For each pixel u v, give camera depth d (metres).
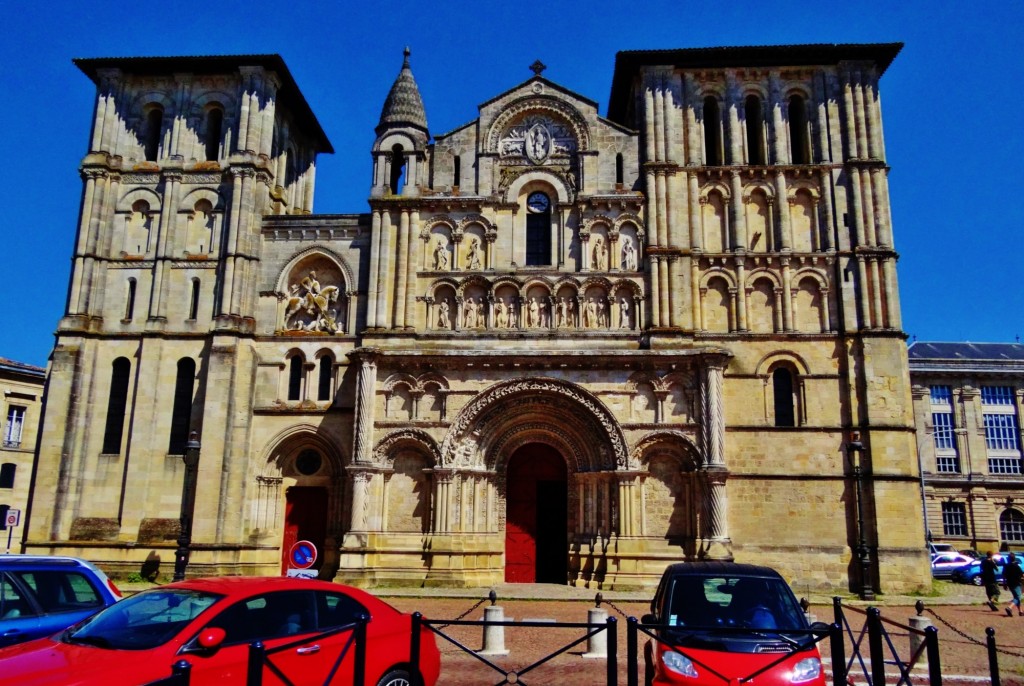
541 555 42.72
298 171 55.62
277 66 48.41
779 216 45.00
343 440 43.41
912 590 39.69
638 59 46.81
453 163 46.44
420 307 44.41
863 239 44.19
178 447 43.47
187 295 45.47
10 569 16.77
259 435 43.88
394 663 14.95
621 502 40.38
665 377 41.91
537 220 46.38
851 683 17.64
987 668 22.11
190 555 41.16
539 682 19.81
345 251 46.03
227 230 45.72
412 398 42.34
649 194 44.81
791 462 41.81
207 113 48.50
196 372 44.38
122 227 46.72
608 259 44.66
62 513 42.34
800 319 43.88
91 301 45.41
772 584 17.34
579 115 46.38
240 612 13.69
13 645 14.09
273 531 43.16
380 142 46.38
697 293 44.12
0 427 74.75
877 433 41.59
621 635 27.31
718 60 46.50
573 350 42.28
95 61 47.97
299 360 45.19
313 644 14.01
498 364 42.25
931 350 93.56
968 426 86.62
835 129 45.88
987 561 36.16
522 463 43.69
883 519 40.59
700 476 40.31
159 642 12.76
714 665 14.92
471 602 34.81
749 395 42.75
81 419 43.91
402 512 41.62
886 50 45.75
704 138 46.72
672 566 18.53
